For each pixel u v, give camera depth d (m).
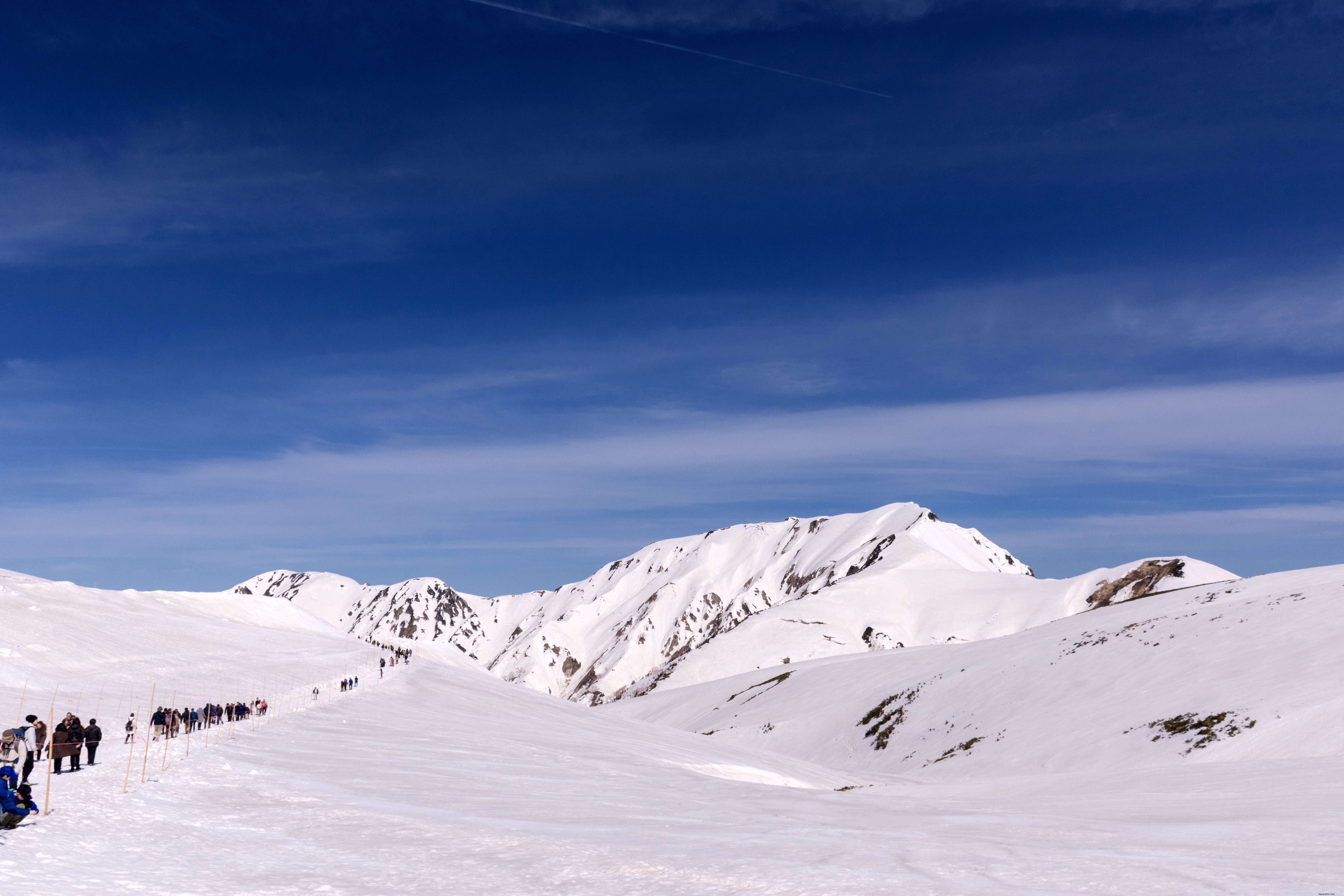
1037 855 15.55
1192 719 51.25
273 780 22.72
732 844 16.30
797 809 23.64
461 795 22.55
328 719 43.38
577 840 16.22
